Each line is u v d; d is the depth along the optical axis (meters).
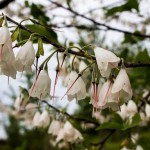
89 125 0.59
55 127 0.45
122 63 0.27
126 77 0.27
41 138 1.58
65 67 0.39
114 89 0.26
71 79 0.28
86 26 0.63
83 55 0.28
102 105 0.27
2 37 0.25
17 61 0.26
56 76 0.27
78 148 0.44
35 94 0.27
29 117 0.71
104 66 0.26
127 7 0.59
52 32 0.33
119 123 0.41
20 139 1.91
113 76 0.27
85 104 0.56
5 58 0.25
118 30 0.57
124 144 0.41
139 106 0.47
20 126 1.88
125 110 0.43
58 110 0.45
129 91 0.27
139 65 0.30
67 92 0.28
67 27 0.62
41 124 0.47
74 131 0.44
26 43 0.26
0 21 0.26
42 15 0.54
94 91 0.28
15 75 0.26
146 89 0.63
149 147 0.50
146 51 0.42
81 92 0.28
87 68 0.30
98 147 0.47
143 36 0.57
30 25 0.32
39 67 0.27
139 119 0.39
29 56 0.26
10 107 1.00
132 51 0.68
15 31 0.27
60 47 0.27
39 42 0.26
